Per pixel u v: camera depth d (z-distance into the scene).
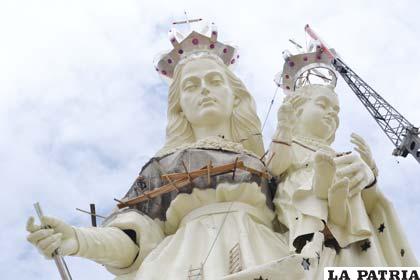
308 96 16.25
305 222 12.75
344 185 12.59
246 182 14.11
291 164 14.72
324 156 12.77
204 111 15.88
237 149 14.85
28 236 11.85
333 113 15.99
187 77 16.38
